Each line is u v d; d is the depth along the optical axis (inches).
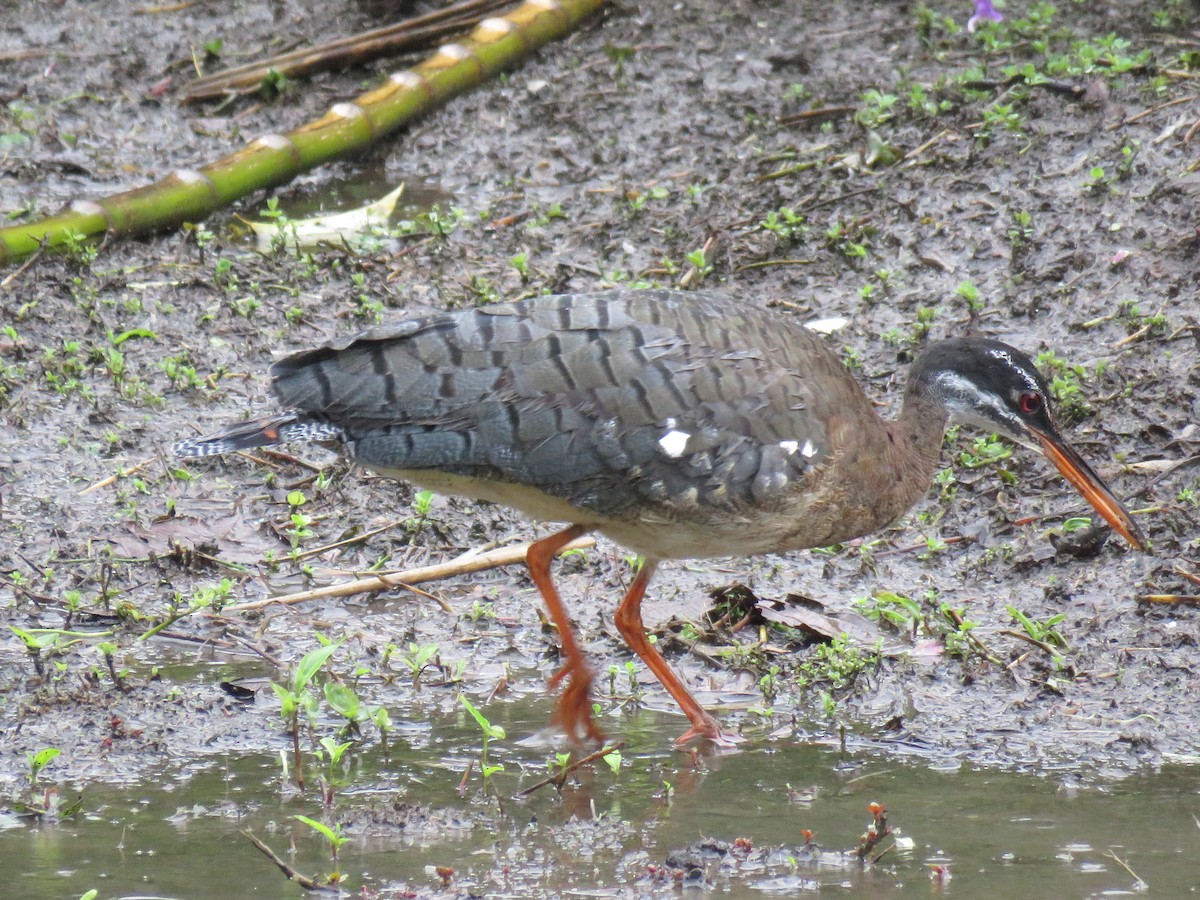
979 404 445.1
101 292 647.8
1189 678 426.0
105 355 601.0
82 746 398.6
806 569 496.1
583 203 716.0
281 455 552.1
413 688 435.2
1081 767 386.0
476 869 339.0
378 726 406.6
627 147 764.6
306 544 509.7
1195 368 556.1
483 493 414.0
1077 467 446.3
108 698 420.8
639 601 424.2
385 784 380.2
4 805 369.4
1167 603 457.1
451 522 523.8
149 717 413.7
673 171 735.7
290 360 408.5
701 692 435.5
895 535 507.5
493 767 369.4
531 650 458.3
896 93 768.9
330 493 534.9
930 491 524.4
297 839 352.2
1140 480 514.0
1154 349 573.3
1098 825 354.9
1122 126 688.4
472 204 731.4
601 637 463.8
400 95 795.4
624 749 402.3
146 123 817.5
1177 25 804.0
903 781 380.2
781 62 826.8
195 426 566.6
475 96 824.9
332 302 643.5
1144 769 384.5
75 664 441.4
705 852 343.3
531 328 400.2
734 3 904.9
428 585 491.8
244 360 606.9
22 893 326.0
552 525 523.5
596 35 884.0
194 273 664.4
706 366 398.6
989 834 351.6
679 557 423.5
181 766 390.3
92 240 679.7
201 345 615.5
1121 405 546.6
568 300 407.5
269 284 655.8
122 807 368.2
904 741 402.3
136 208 691.4
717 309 414.9
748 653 447.8
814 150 726.5
